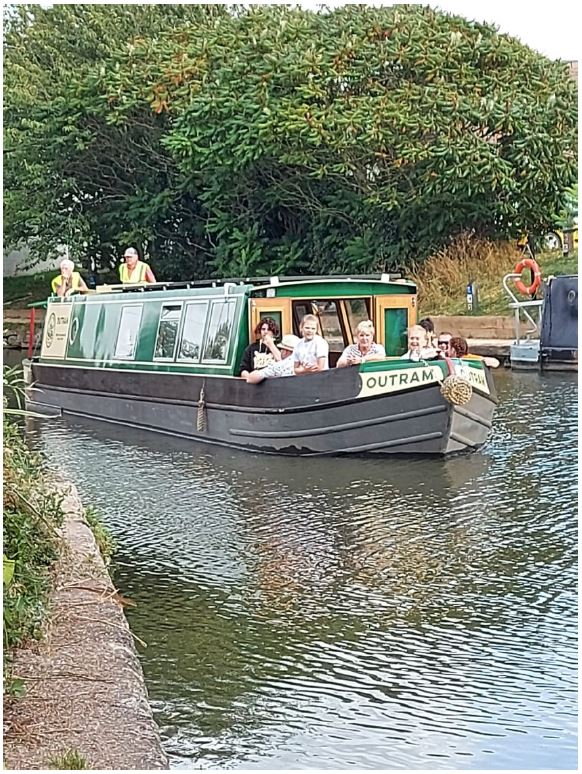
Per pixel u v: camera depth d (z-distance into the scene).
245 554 9.87
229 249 32.34
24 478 8.23
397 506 11.66
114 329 18.58
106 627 6.63
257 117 28.09
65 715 5.53
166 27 34.00
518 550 9.85
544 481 12.68
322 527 10.80
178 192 32.84
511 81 28.48
